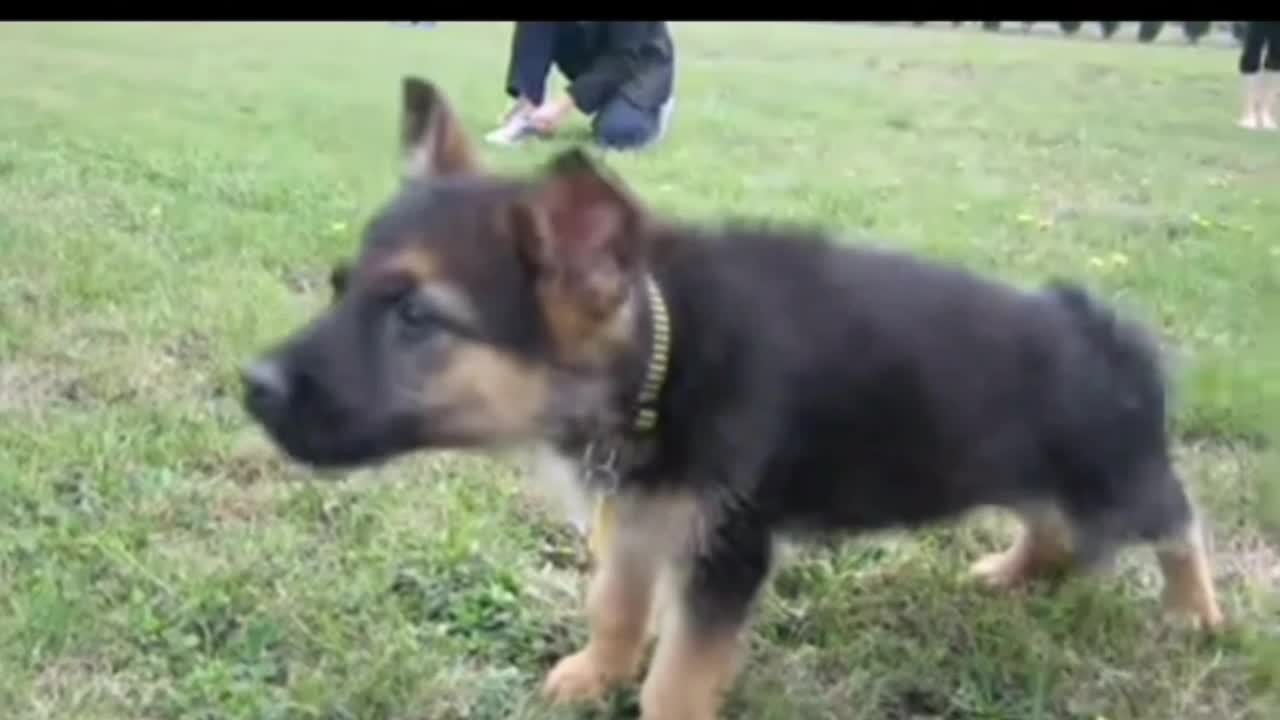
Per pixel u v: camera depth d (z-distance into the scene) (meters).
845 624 1.21
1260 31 4.52
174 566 1.21
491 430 0.95
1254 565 1.36
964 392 1.09
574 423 0.97
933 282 1.12
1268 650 1.19
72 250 1.99
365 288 0.94
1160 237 2.59
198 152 2.91
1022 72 6.42
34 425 1.45
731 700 1.12
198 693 1.07
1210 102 5.29
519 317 0.93
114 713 1.05
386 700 1.07
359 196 2.54
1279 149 3.99
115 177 2.58
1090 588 1.26
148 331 1.71
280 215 2.34
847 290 1.08
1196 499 1.43
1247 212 2.93
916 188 3.01
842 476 1.08
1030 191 3.08
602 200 0.92
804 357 1.04
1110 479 1.17
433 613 1.19
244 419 1.47
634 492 1.01
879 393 1.06
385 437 0.94
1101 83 6.00
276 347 0.98
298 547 1.26
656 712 1.05
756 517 1.04
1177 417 1.55
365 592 1.19
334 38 6.38
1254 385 1.70
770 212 2.59
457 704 1.08
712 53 6.64
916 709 1.13
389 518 1.32
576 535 1.32
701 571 1.03
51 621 1.11
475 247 0.93
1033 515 1.19
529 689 1.12
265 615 1.15
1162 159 3.71
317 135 3.29
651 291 0.98
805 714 1.11
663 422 0.99
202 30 6.40
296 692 1.07
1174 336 1.93
